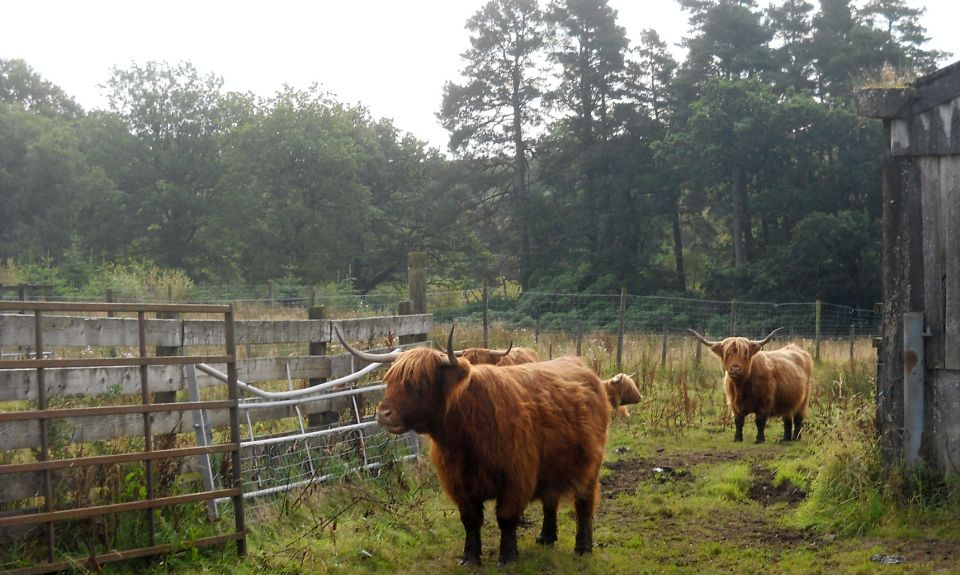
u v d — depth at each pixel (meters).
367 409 9.17
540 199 49.09
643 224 47.75
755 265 41.12
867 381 13.38
